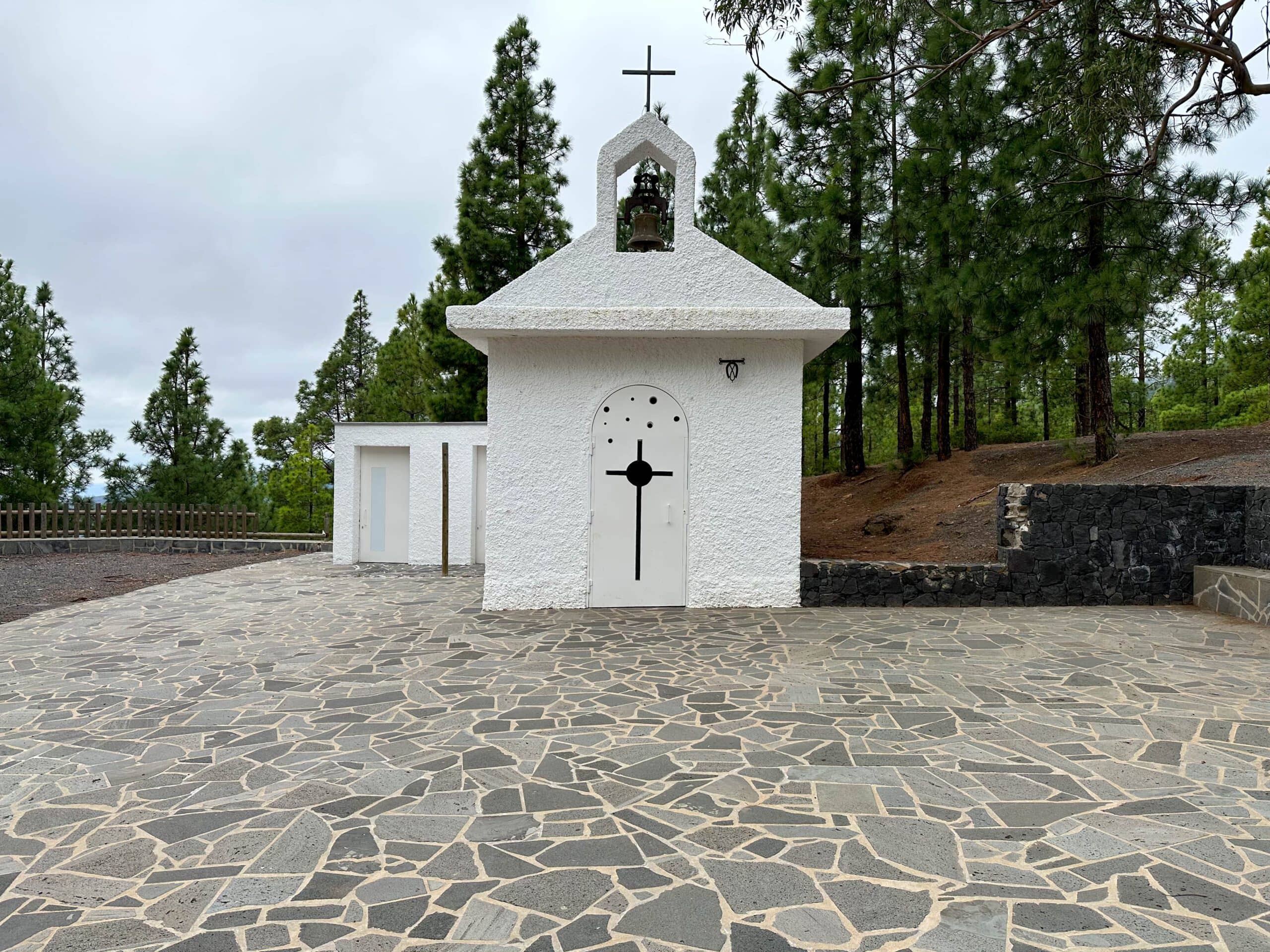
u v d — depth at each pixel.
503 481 9.45
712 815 3.65
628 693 5.78
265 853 3.30
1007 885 2.98
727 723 5.04
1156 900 2.86
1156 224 11.67
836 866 3.15
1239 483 10.73
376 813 3.70
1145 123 8.38
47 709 5.48
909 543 12.47
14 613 9.84
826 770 4.20
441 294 19.34
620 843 3.38
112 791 3.99
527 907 2.86
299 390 39.84
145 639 7.97
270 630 8.41
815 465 31.94
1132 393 27.98
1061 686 5.88
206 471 26.03
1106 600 9.49
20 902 2.92
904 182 14.48
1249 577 8.47
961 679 6.11
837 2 15.80
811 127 16.53
